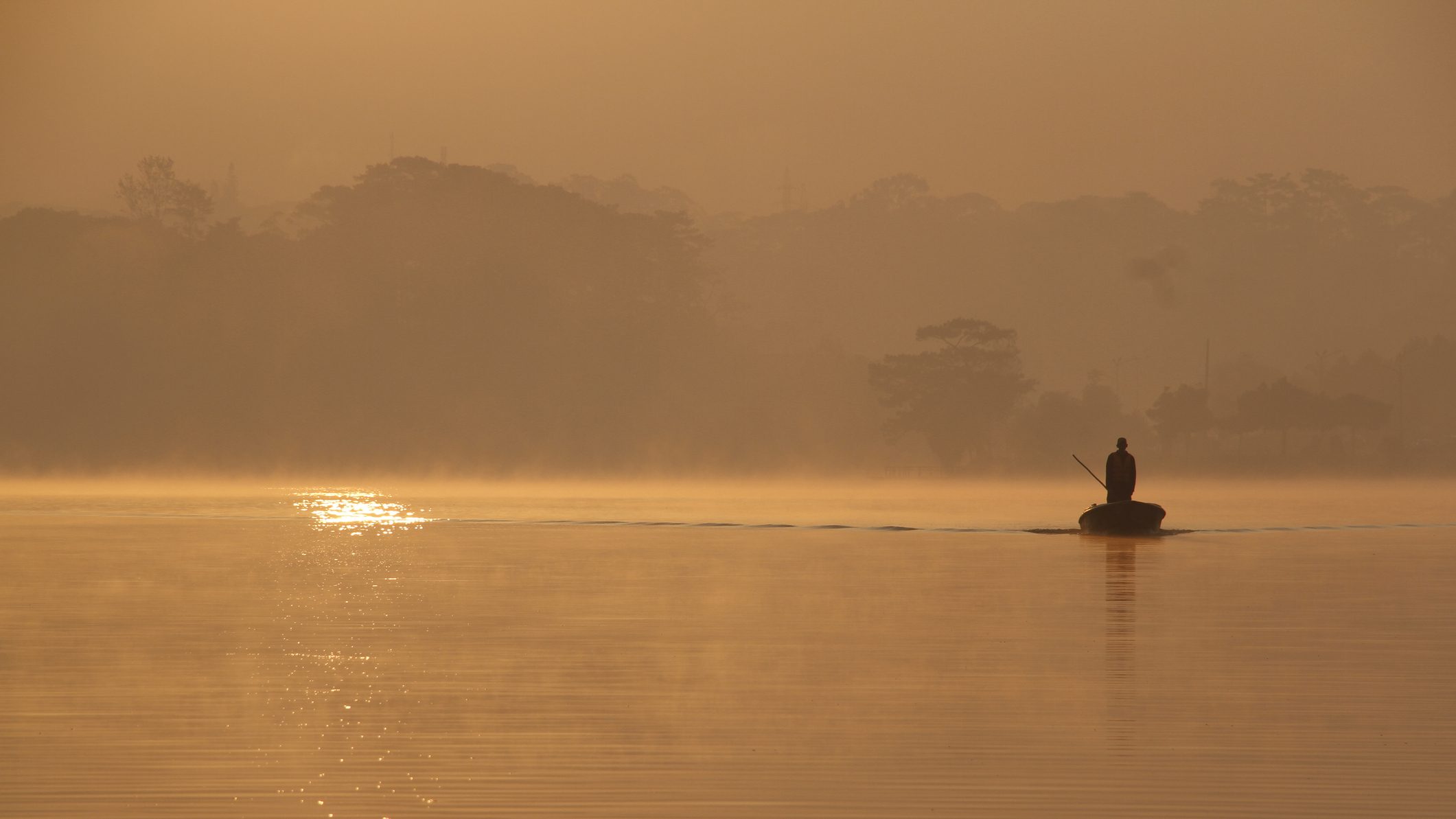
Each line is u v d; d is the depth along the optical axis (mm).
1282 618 82562
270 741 49906
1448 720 53531
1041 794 43531
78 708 55438
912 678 62312
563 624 79875
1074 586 102250
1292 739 50375
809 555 136375
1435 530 186250
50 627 77625
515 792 43594
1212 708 55688
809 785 44500
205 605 88500
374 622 80375
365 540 158375
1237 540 164000
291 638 73750
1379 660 66875
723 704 56781
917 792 43750
